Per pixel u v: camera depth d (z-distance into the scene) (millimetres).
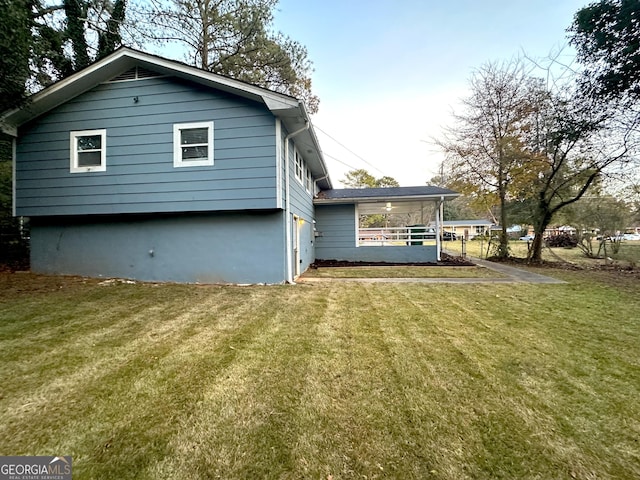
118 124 6539
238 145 6281
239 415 1982
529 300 5148
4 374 2480
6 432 1804
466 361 2783
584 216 11961
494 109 12172
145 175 6473
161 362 2744
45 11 8422
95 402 2109
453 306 4742
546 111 10523
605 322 3955
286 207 6727
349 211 11766
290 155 7277
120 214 6664
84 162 6660
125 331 3543
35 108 6406
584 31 8172
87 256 6988
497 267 9781
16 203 6816
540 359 2832
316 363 2744
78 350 2977
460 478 1500
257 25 10852
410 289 6047
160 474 1516
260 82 12281
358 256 11625
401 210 14352
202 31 11039
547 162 10633
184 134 6430
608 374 2553
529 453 1669
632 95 8023
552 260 11961
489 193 13156
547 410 2051
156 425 1876
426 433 1819
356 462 1602
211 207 6344
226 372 2566
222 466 1565
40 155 6742
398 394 2238
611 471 1562
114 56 6180
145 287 5992
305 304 4828
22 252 9000
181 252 6750
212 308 4570
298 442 1740
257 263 6590
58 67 9172
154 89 6461
